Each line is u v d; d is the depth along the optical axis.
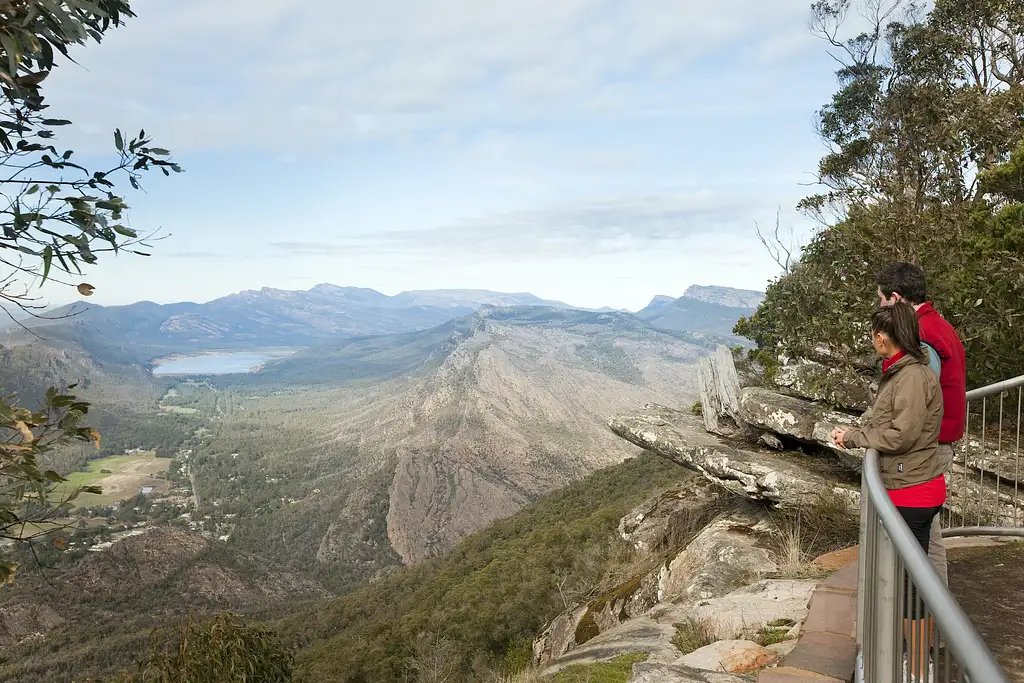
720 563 7.12
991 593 3.85
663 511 11.62
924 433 3.06
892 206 9.85
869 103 11.01
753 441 9.13
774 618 4.77
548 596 19.88
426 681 19.55
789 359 9.62
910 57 10.80
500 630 19.80
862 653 2.71
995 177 9.36
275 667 8.03
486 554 44.56
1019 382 4.74
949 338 3.36
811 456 8.48
